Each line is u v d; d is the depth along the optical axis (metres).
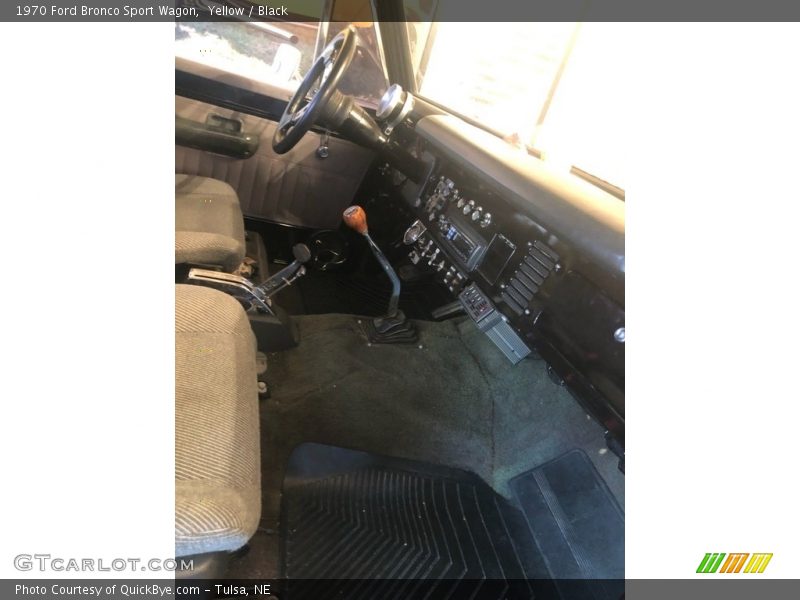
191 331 0.97
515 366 1.61
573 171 1.20
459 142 1.32
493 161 1.18
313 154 1.94
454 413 1.54
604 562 1.15
